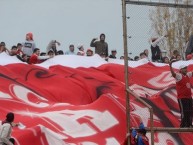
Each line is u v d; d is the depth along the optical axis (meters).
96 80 46.22
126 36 34.59
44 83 44.25
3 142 31.20
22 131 33.91
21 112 38.84
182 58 49.88
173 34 39.75
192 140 41.97
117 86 45.69
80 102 43.50
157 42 39.66
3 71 43.44
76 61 48.91
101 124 38.88
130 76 45.12
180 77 38.44
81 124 38.25
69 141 36.22
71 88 44.34
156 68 49.16
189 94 38.53
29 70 44.94
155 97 44.53
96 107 40.25
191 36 40.28
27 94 41.53
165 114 43.25
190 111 38.47
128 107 34.47
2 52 46.47
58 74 46.19
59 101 42.84
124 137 38.94
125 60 34.50
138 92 44.84
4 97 39.97
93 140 37.28
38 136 34.06
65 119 38.34
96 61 50.03
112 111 40.00
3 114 37.94
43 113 39.06
